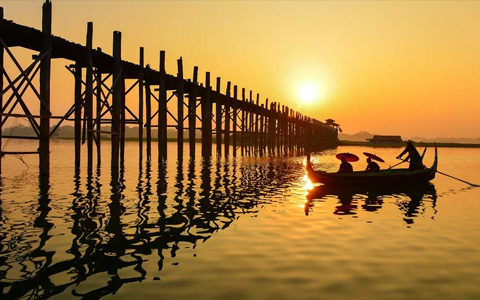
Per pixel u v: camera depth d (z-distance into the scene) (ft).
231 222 29.43
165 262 20.13
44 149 49.93
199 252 21.88
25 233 25.34
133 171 64.90
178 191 44.57
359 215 33.01
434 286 17.28
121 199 38.52
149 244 23.35
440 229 28.19
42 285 17.01
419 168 57.57
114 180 52.70
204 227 27.71
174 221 29.43
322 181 51.70
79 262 20.01
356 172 53.93
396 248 23.15
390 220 31.12
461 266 20.02
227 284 17.21
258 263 20.08
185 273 18.57
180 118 83.97
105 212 32.27
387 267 19.72
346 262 20.43
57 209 33.17
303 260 20.65
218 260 20.52
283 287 16.93
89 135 59.21
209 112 98.73
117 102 62.54
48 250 21.90
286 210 34.65
